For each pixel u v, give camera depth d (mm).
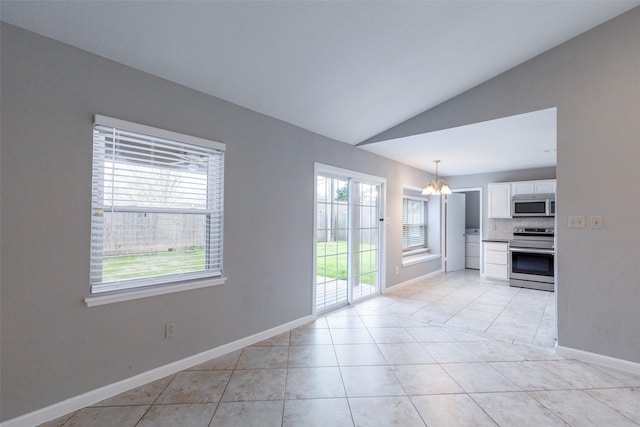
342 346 3002
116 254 2178
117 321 2135
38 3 1638
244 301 2953
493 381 2377
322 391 2223
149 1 1741
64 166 1902
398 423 1884
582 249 2736
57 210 1880
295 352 2857
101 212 2104
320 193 3971
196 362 2572
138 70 2215
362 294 4676
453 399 2137
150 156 2293
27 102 1769
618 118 2590
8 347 1726
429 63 2795
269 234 3189
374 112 3500
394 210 5340
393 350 2918
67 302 1922
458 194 7336
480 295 4973
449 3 2182
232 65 2377
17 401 1753
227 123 2795
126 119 2148
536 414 1977
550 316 3922
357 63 2615
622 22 2576
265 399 2117
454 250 7203
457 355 2822
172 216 2480
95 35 1896
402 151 4656
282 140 3338
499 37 2627
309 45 2314
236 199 2865
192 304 2549
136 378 2225
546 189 5699
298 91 2867
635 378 2426
